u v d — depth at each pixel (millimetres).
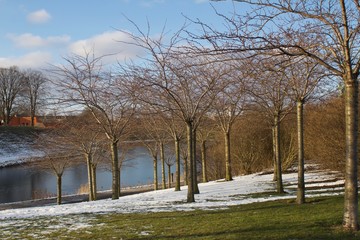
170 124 20078
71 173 41062
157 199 15266
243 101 16375
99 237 7746
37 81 55281
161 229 8172
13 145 48125
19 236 8148
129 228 8469
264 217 8734
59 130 21359
